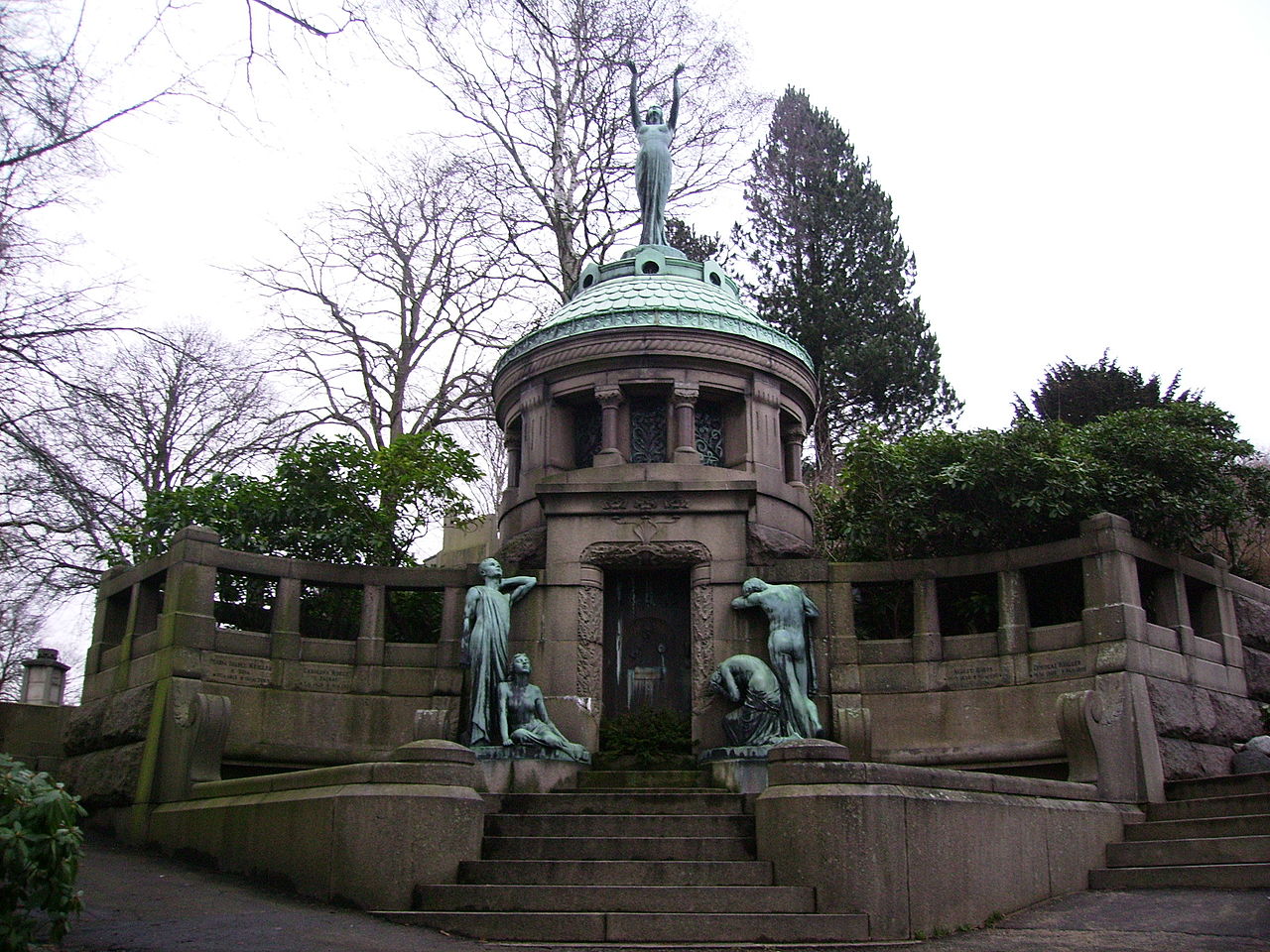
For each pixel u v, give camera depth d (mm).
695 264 21938
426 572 18016
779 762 11578
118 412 13375
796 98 40938
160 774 15453
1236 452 17484
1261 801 13141
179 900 11180
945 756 16156
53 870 7914
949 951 10102
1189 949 9664
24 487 12938
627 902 10797
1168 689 15500
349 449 20328
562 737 15789
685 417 18859
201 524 19422
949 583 18000
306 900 11367
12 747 18641
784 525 19000
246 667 16781
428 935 10172
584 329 19188
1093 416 28266
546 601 17281
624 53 28141
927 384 35844
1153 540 16578
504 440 21016
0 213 12016
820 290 36469
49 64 11477
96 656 18766
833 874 10750
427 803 11328
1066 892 12461
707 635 17062
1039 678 15859
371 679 17484
